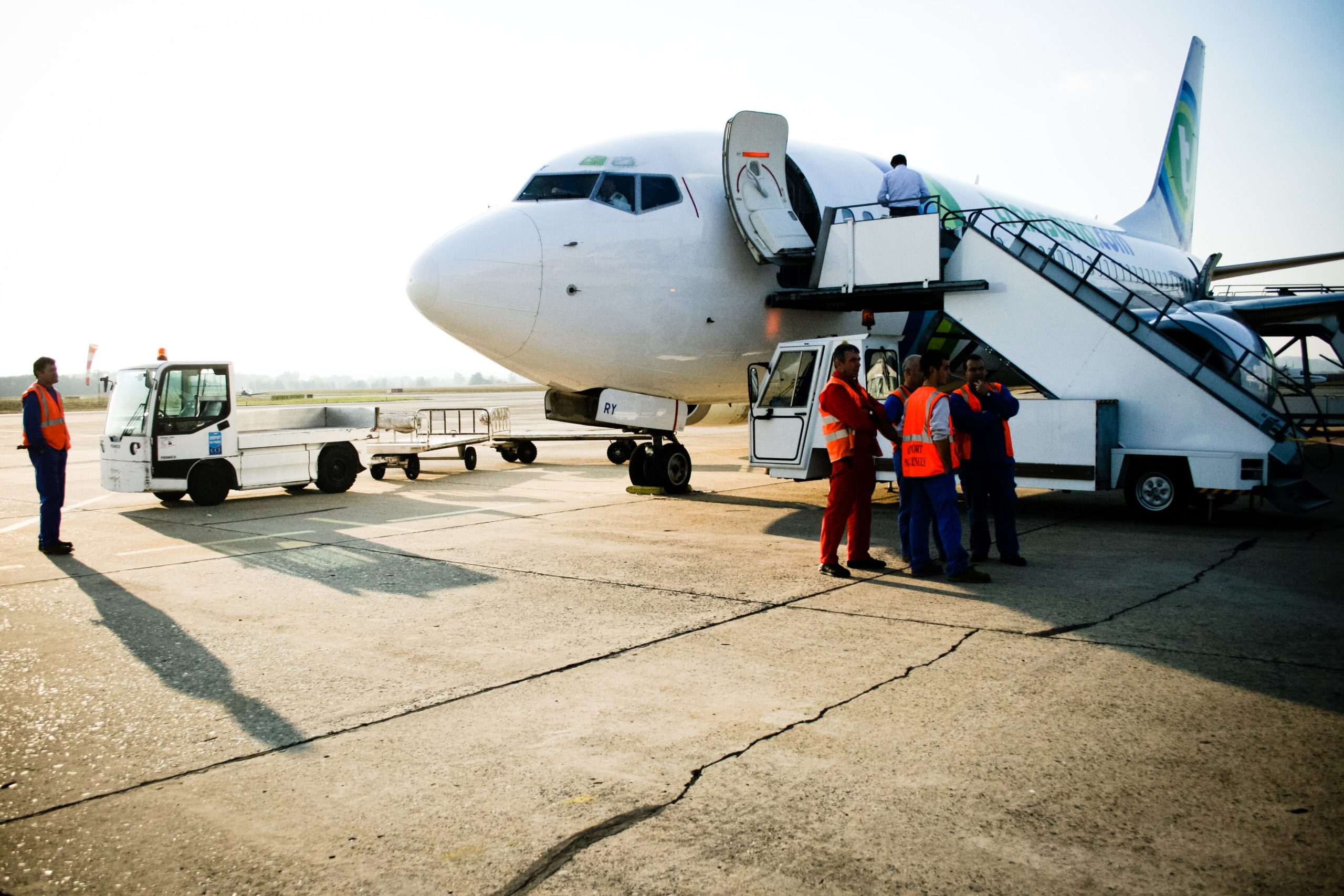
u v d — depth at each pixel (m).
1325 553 7.39
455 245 10.08
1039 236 15.90
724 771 3.21
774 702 3.92
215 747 3.54
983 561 7.19
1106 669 4.30
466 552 7.75
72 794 3.13
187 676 4.45
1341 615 5.30
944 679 4.19
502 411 18.05
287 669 4.54
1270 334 22.83
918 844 2.68
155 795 3.11
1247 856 2.58
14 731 3.73
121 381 11.62
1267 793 2.96
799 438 9.62
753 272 10.96
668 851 2.67
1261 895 2.38
